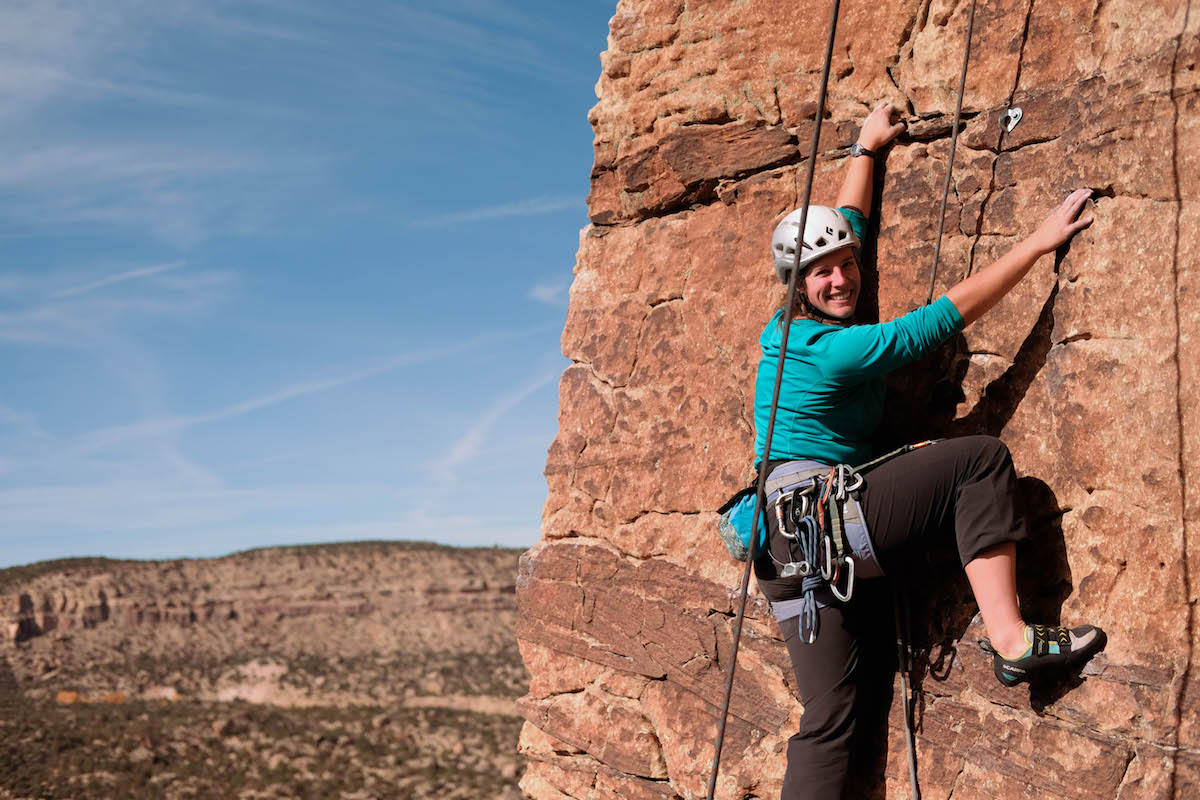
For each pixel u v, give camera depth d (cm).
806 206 325
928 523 329
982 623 358
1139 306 334
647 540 484
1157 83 337
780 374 327
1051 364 356
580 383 530
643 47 505
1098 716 322
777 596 357
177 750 5812
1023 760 338
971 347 386
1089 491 341
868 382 354
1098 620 330
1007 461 329
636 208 515
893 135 416
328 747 6138
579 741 495
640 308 508
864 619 369
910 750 363
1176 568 315
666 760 458
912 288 405
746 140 469
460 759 6003
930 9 414
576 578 512
